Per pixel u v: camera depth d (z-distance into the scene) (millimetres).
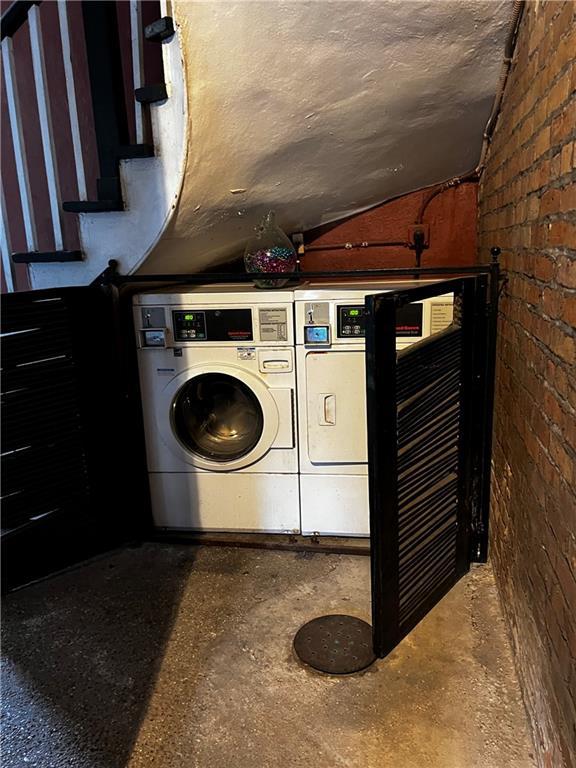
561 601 1117
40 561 2143
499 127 2070
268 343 2160
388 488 1505
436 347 1666
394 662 1656
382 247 2930
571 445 1060
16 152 2117
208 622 1881
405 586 1684
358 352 2127
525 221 1537
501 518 1874
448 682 1573
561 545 1122
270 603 1967
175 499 2395
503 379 1866
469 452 1971
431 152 2385
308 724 1460
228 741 1419
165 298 2180
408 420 1562
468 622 1812
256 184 2086
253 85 1645
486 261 2416
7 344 1861
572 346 1061
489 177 2357
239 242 2592
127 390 2242
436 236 2863
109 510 2318
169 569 2199
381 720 1461
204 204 2014
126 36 2559
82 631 1854
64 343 2035
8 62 2027
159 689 1599
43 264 2182
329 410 2195
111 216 2025
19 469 1989
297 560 2229
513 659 1623
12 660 1729
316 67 1651
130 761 1374
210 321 2174
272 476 2307
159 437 2328
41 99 2039
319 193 2412
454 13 1571
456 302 1890
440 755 1353
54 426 2057
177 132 1722
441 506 1835
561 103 1150
